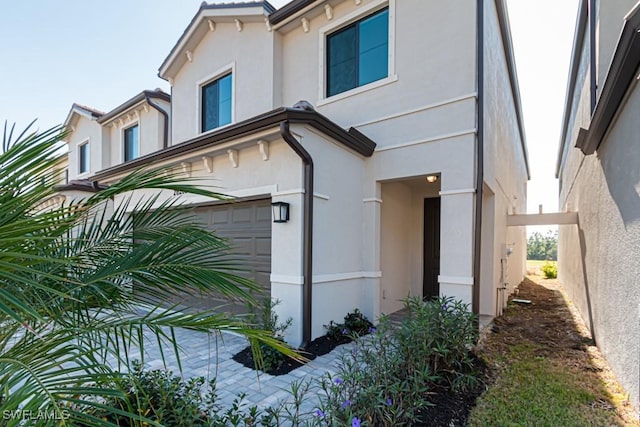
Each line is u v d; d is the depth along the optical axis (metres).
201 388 4.00
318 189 5.65
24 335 2.14
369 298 6.68
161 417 2.59
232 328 2.04
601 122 4.98
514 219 10.07
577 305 8.85
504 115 9.81
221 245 2.62
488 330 6.64
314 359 4.88
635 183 3.87
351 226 6.50
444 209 5.98
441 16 6.17
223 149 6.27
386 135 6.71
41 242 2.00
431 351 3.79
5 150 1.81
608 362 4.86
